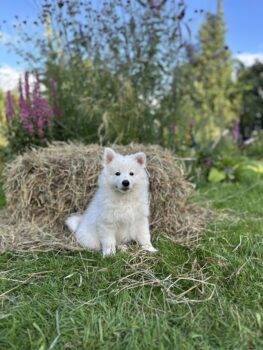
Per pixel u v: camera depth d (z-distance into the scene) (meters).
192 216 1.15
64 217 1.09
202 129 2.15
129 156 0.92
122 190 0.86
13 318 0.63
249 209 1.30
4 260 0.86
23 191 1.10
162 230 1.05
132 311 0.66
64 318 0.63
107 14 1.52
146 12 1.53
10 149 1.49
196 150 1.80
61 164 1.12
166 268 0.80
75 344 0.58
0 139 1.64
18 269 0.81
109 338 0.59
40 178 1.10
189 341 0.58
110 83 1.57
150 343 0.57
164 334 0.59
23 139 1.47
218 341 0.59
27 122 1.46
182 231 1.04
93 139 1.51
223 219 1.15
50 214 1.09
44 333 0.60
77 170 1.10
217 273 0.77
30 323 0.62
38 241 0.95
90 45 1.56
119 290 0.71
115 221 0.89
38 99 1.48
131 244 0.94
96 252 0.89
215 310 0.66
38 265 0.83
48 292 0.71
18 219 1.10
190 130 1.87
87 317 0.63
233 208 1.31
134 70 1.56
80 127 1.53
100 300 0.69
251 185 1.63
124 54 1.56
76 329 0.60
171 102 1.67
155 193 1.08
